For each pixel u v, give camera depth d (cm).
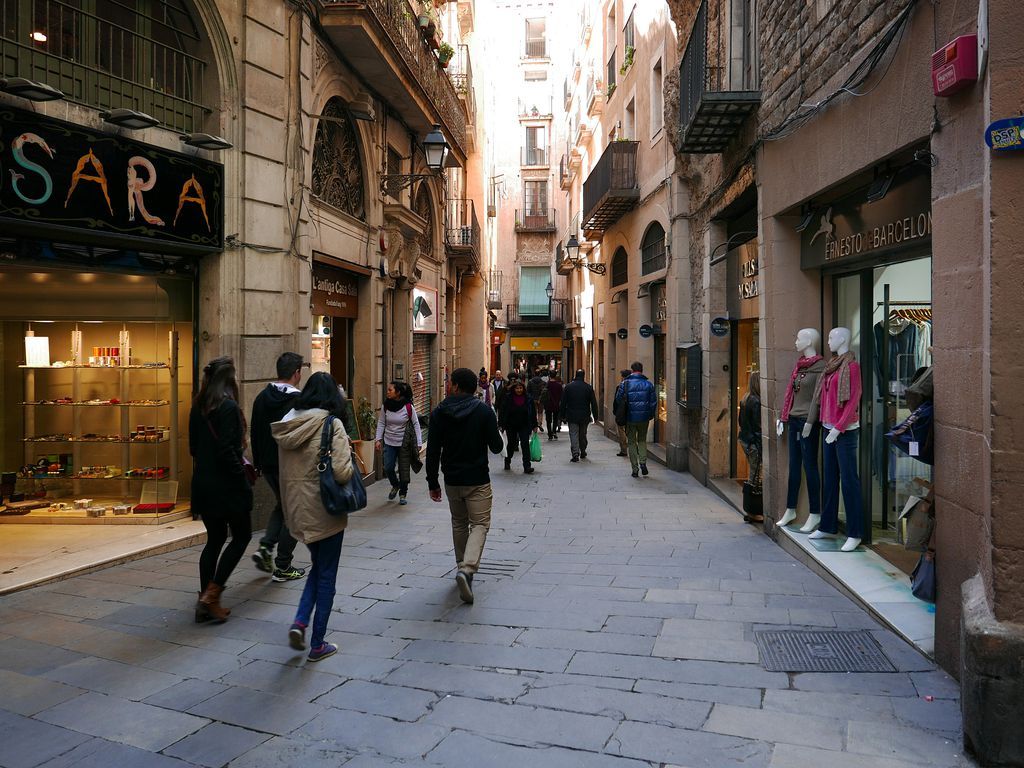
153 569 643
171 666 429
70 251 704
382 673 418
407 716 365
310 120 961
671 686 392
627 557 688
